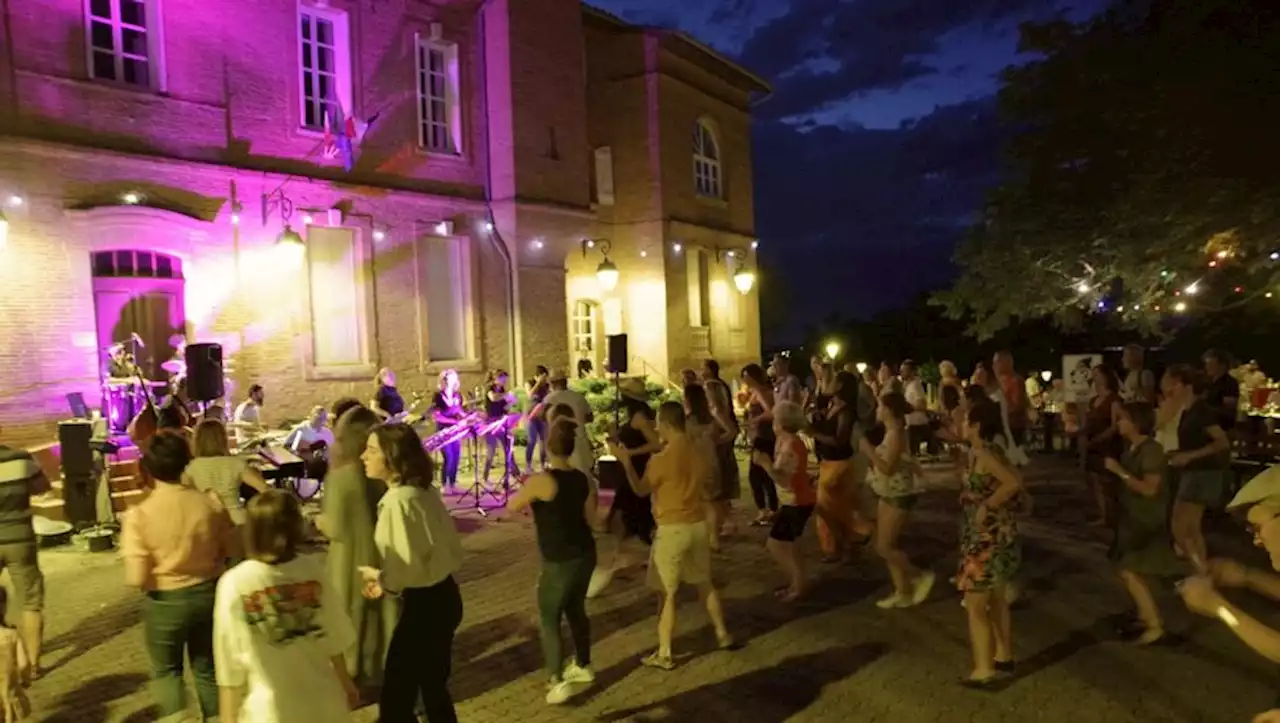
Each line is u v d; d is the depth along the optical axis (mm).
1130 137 18219
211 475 5965
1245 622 2904
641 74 21688
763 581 8445
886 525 7512
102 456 10773
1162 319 20656
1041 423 17828
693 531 6312
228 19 13820
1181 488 7781
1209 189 15703
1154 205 17125
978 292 23203
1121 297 21000
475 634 7090
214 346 11203
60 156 11906
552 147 18141
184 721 4852
